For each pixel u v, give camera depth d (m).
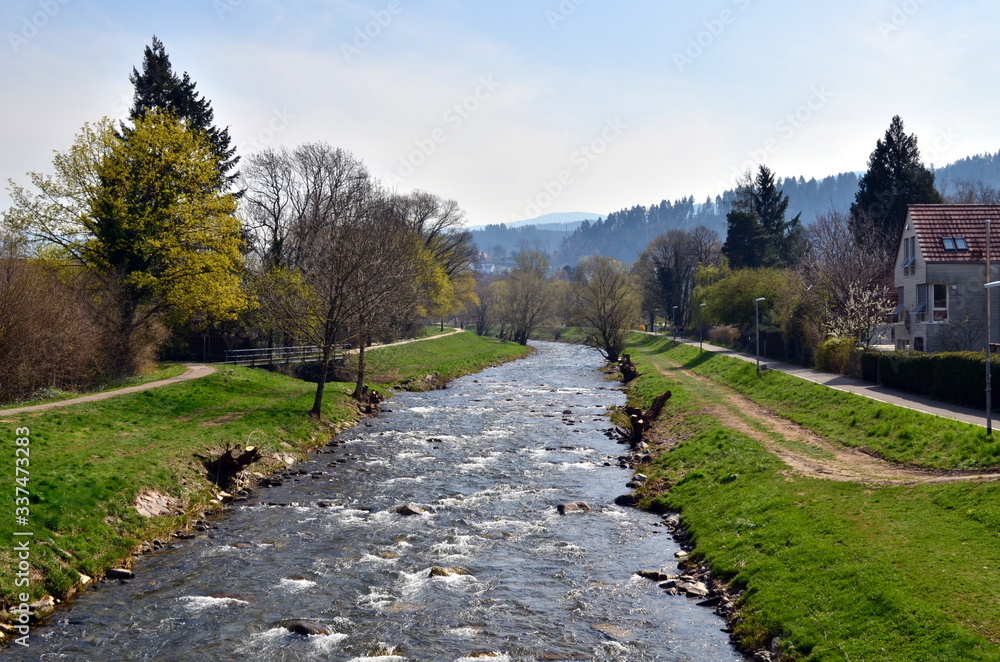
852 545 16.14
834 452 26.12
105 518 20.06
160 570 18.48
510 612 16.06
